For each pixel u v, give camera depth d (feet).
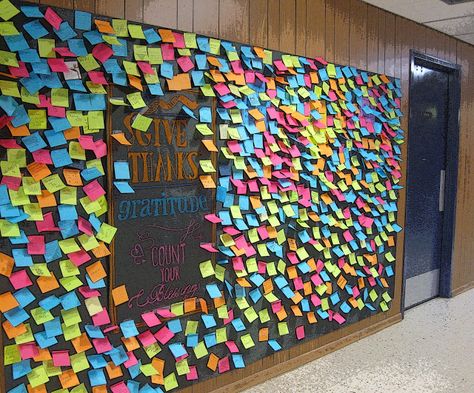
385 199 11.20
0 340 5.73
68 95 6.09
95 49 6.28
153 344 7.16
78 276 6.33
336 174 9.82
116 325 6.70
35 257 5.96
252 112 8.12
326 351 9.98
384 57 10.87
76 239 6.27
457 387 8.64
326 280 9.75
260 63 8.24
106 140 6.44
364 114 10.38
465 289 14.78
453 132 13.74
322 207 9.57
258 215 8.41
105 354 6.61
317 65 9.27
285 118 8.72
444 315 12.45
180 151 7.26
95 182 6.38
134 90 6.68
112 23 6.42
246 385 8.50
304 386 8.64
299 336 9.37
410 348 10.33
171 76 7.04
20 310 5.86
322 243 9.66
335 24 9.61
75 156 6.16
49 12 5.87
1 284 5.71
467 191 14.49
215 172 7.74
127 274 6.77
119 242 6.67
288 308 9.15
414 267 13.02
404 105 11.56
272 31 8.46
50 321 6.10
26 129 5.75
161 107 6.98
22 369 5.92
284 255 8.98
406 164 11.76
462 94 13.85
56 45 5.97
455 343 10.61
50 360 6.14
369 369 9.32
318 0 9.23
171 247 7.25
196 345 7.68
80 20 6.13
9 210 5.68
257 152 8.25
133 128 6.68
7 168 5.65
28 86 5.73
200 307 7.68
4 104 5.54
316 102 9.25
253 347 8.61
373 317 11.19
